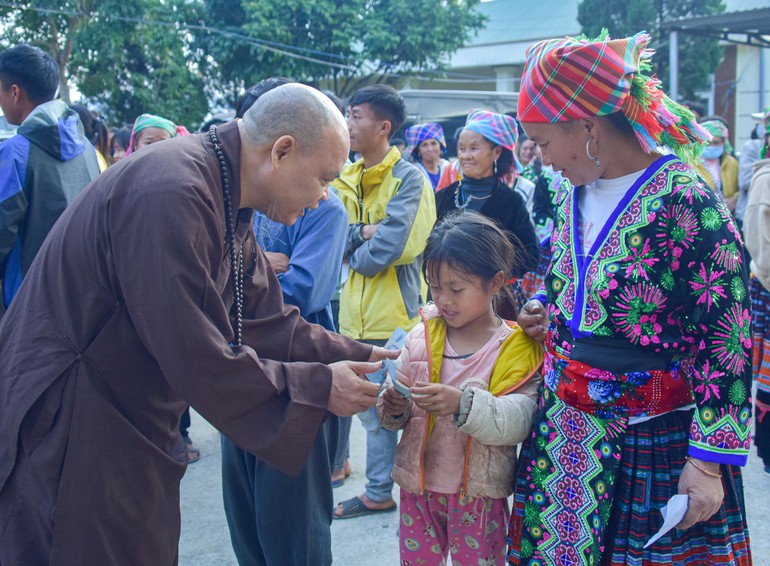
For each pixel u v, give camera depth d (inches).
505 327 81.1
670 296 65.4
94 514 66.2
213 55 616.4
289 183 69.5
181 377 62.7
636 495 66.9
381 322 122.4
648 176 65.7
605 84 63.6
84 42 544.7
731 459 62.5
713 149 242.8
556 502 70.4
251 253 79.4
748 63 736.3
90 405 65.6
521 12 960.3
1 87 117.9
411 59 636.1
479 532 79.4
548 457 71.1
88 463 65.5
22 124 113.0
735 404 62.4
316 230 97.2
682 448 67.5
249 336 79.6
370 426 125.3
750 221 129.3
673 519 62.9
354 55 631.2
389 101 122.9
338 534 120.7
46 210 110.6
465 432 73.9
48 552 67.4
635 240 65.3
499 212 134.2
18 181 108.0
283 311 82.2
